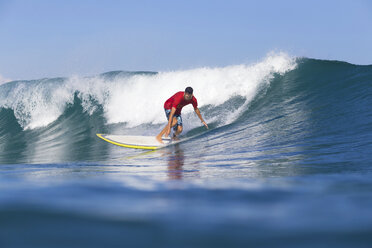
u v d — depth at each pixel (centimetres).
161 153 2923
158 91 5803
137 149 3325
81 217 477
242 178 1245
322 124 3059
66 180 1045
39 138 5509
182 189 830
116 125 5516
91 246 347
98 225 434
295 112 3703
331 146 2319
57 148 4416
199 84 5212
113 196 703
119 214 504
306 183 978
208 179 1194
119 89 6088
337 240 378
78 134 5259
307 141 2594
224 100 4841
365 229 424
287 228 430
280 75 5009
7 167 2014
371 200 655
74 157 3272
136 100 5825
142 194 739
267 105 4225
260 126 3441
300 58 5181
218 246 354
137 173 1534
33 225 428
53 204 573
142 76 6088
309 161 1875
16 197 644
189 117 4469
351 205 605
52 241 362
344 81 4453
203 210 551
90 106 6159
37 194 694
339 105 3634
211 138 3303
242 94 4847
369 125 2781
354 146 2233
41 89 6506
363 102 3581
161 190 812
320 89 4416
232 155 2445
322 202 636
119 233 398
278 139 2827
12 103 6638
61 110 6341
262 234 401
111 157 2994
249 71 5088
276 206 598
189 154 2702
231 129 3550
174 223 451
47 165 2167
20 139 5647
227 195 729
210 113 4506
